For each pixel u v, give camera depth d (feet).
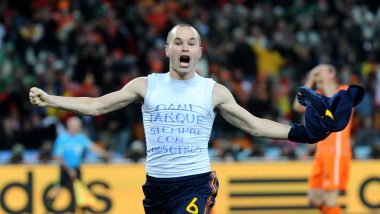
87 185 110.22
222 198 110.63
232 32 165.27
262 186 110.93
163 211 54.80
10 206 108.68
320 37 169.27
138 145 115.24
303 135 53.31
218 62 155.74
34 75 150.30
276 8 179.01
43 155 116.57
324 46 165.78
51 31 158.92
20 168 109.40
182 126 53.78
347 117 52.95
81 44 154.71
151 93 54.13
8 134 134.92
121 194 110.42
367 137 135.54
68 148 110.42
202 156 54.39
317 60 162.61
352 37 168.96
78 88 145.69
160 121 53.93
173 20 162.81
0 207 108.47
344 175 88.02
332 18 174.60
